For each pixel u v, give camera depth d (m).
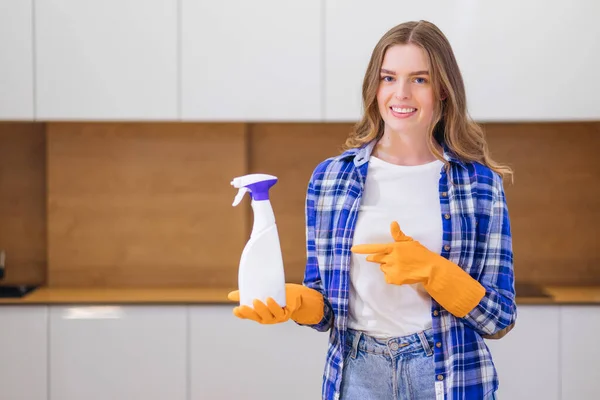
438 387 1.47
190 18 2.93
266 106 2.95
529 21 2.89
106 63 2.95
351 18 2.91
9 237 3.39
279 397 2.94
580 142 3.29
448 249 1.49
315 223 1.60
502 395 2.91
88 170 3.32
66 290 3.24
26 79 2.96
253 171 3.35
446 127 1.53
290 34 2.92
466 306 1.42
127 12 2.93
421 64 1.47
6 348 2.94
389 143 1.57
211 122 3.21
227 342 2.93
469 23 2.90
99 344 2.94
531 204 3.32
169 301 2.93
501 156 3.31
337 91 2.94
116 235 3.34
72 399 2.95
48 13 2.94
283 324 2.92
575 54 2.89
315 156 3.33
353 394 1.52
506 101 2.92
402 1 2.90
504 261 1.51
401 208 1.53
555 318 2.88
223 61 2.94
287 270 3.36
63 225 3.33
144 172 3.32
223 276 3.35
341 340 1.54
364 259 1.52
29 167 3.37
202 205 3.33
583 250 3.32
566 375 2.89
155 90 2.95
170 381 2.94
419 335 1.49
